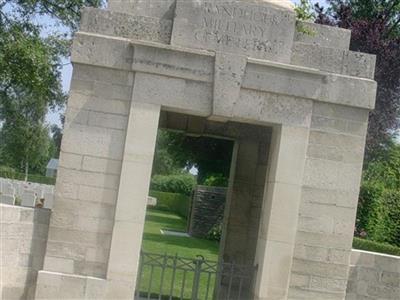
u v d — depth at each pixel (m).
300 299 10.33
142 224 10.05
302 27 10.70
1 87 24.12
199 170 35.44
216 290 12.81
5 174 49.31
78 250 10.02
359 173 10.53
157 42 10.30
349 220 10.48
